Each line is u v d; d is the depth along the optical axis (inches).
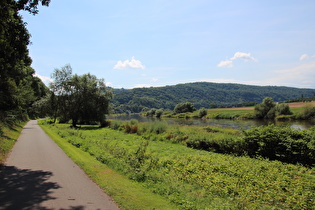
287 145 517.0
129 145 807.1
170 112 5310.0
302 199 267.6
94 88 1787.6
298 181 340.5
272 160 536.7
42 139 836.6
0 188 274.4
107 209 220.8
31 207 217.5
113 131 1385.3
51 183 299.3
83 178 328.5
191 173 398.0
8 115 1167.6
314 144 484.4
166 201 260.5
